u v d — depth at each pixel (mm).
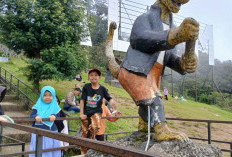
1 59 13188
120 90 14430
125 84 2512
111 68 2721
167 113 11594
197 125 9883
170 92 24750
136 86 2418
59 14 7633
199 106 17656
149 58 2430
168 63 2783
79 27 8508
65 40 7926
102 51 20391
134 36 2400
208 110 16562
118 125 7367
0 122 1969
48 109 3418
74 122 6582
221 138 8602
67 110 7496
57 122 3496
